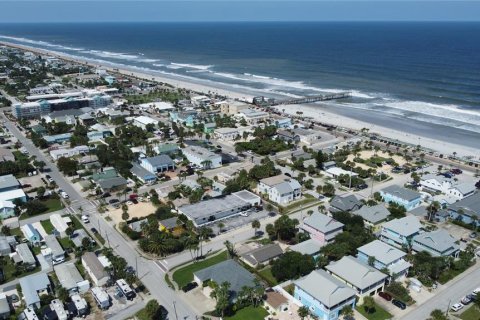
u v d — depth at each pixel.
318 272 98.88
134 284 103.50
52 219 134.00
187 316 92.12
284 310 93.69
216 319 90.88
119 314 92.69
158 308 89.88
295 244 120.62
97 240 123.56
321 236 122.00
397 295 98.69
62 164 173.62
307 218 127.69
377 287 99.25
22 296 99.12
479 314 93.56
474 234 128.75
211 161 180.75
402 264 107.19
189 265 111.69
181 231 126.38
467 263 110.94
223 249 119.62
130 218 136.12
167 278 105.88
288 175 170.75
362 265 101.06
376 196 150.88
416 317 92.25
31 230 124.25
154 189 159.00
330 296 90.94
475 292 99.81
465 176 173.50
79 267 110.69
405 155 195.88
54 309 91.50
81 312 91.81
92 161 184.88
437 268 105.38
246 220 136.62
